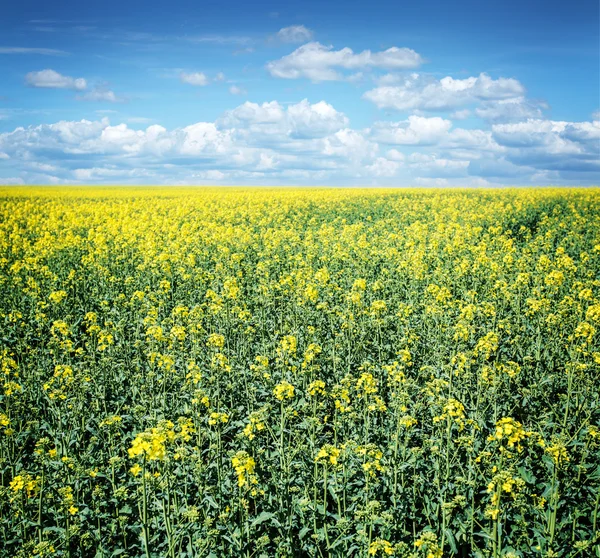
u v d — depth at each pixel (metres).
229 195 57.19
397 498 6.64
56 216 37.34
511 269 17.91
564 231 27.92
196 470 6.85
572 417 8.73
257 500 6.87
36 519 6.85
